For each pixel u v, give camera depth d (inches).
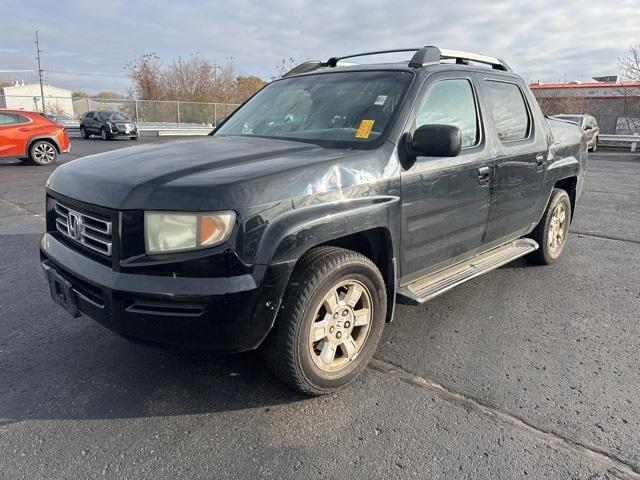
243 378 121.6
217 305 91.5
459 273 149.4
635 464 94.2
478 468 92.8
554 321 156.4
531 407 111.5
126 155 119.3
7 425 102.9
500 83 167.3
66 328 146.2
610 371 127.2
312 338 106.7
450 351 136.5
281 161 107.1
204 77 1849.2
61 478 89.2
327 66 179.0
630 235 267.6
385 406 111.3
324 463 93.7
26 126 533.6
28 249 222.8
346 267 107.2
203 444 98.3
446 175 132.4
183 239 92.0
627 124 1143.0
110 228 96.9
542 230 197.9
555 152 189.8
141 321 94.7
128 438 99.7
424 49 142.5
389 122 123.3
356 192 109.5
